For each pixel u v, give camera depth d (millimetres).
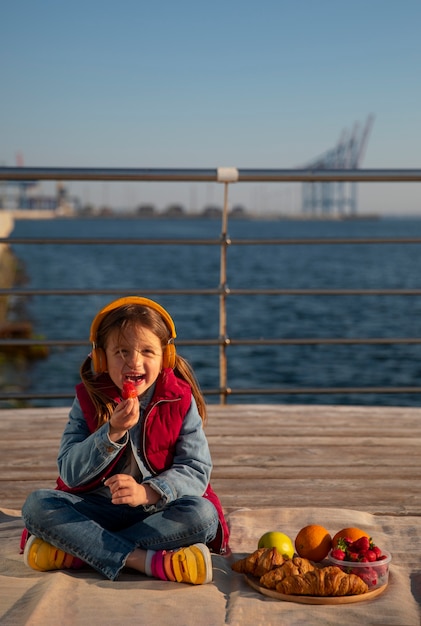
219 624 1463
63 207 192500
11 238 3041
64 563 1753
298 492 2377
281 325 20031
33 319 20016
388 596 1598
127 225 174250
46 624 1438
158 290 3217
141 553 1721
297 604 1560
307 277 34125
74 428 1849
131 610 1515
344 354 15555
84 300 24328
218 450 2838
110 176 3164
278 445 2906
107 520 1828
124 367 1768
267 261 45812
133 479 1716
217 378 13461
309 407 3584
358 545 1697
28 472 2562
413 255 52438
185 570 1664
